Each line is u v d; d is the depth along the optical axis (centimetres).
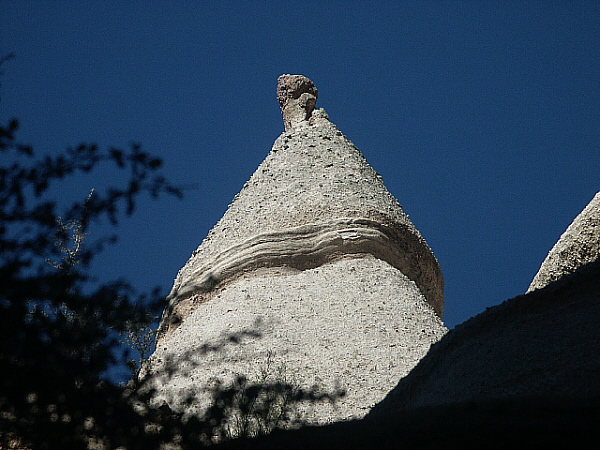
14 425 2455
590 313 3303
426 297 6284
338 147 6631
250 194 6353
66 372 2439
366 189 6284
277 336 4984
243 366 4712
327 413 4222
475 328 3588
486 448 2506
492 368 3284
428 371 3609
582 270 3494
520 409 2786
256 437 2891
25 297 2356
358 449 2625
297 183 6266
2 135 2427
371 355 4841
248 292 5528
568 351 3170
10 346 2364
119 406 2536
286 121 7169
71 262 2453
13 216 2394
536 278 5038
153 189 2477
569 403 2788
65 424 2464
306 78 7325
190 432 2667
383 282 5612
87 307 2467
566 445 2458
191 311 5766
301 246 5906
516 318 3500
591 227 4825
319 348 4903
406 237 6209
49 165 2427
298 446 2720
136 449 2534
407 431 2692
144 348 2930
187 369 4694
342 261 5862
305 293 5466
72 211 2453
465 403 2914
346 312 5250
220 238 6091
